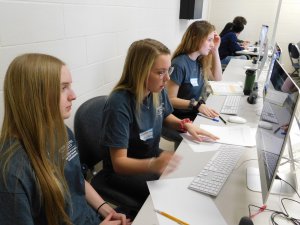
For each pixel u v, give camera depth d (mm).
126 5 2105
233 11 5980
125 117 1191
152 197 926
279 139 831
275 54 1979
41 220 812
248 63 3539
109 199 1210
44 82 721
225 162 1155
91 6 1686
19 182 698
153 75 1196
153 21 2752
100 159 1374
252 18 5910
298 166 1149
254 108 1879
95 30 1773
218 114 1729
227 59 4375
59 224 847
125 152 1197
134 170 1134
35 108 728
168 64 1210
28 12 1258
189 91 2127
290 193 976
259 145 1124
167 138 1909
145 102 1291
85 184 1119
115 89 1251
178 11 3570
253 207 901
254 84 2143
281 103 915
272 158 858
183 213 857
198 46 2021
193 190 972
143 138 1314
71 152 976
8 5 1157
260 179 988
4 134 743
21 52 1259
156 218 832
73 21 1557
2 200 687
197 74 2168
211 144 1330
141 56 1184
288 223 838
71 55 1592
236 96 2113
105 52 1939
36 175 749
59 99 762
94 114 1338
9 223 703
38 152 757
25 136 740
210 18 6184
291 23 5641
